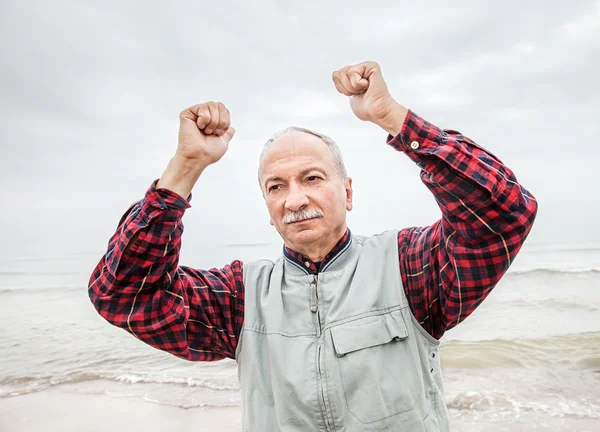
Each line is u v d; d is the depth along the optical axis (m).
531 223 1.23
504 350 6.38
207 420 4.29
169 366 6.30
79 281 22.45
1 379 5.86
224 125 1.37
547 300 11.09
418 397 1.36
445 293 1.39
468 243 1.26
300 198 1.46
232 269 1.79
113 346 7.61
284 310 1.55
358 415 1.34
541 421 3.97
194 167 1.36
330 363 1.40
